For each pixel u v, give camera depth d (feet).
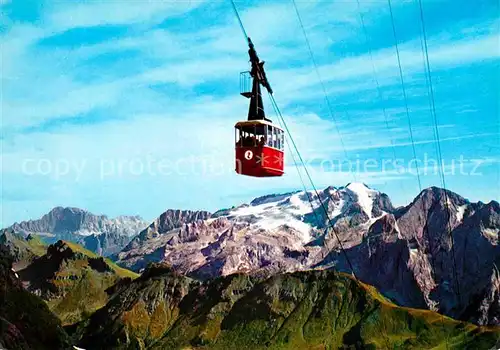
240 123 255.29
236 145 257.34
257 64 244.63
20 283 466.29
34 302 453.99
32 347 394.73
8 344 359.05
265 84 251.39
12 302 428.97
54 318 458.91
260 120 254.47
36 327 424.05
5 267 462.60
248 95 256.11
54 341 429.38
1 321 371.35
